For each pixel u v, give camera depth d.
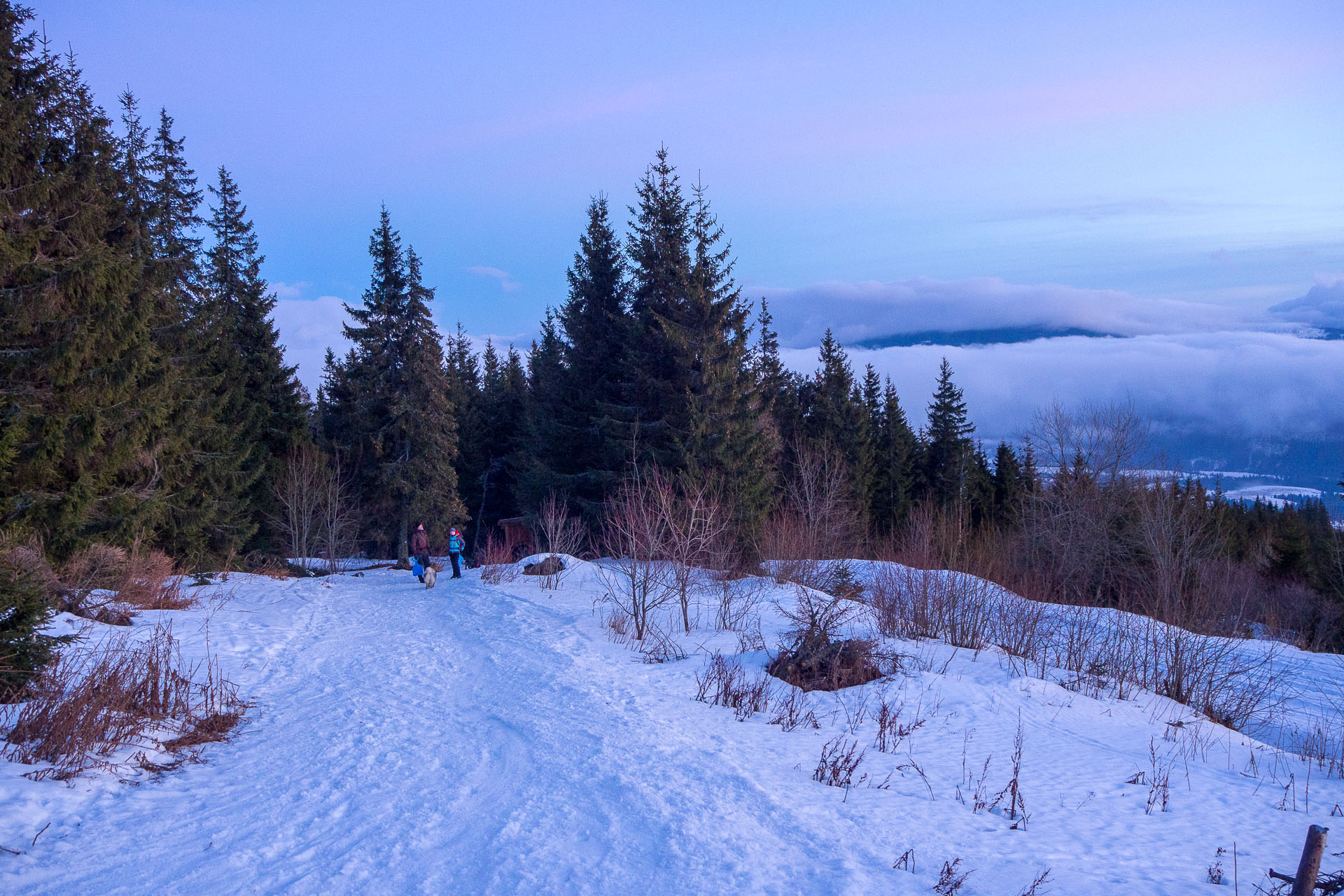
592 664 12.27
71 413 16.48
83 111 19.50
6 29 16.64
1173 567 19.03
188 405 24.50
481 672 11.52
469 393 59.34
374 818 5.68
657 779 6.64
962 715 10.78
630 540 17.30
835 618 12.95
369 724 8.44
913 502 49.81
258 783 6.50
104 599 14.62
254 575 27.59
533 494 36.69
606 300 37.44
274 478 34.72
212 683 9.82
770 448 31.28
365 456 39.00
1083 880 5.33
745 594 20.22
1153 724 11.77
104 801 5.80
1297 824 7.37
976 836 6.08
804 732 9.20
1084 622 16.72
